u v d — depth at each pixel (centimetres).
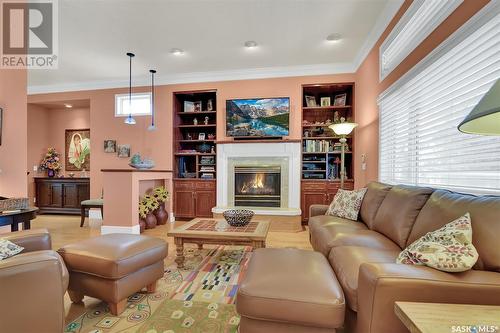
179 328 164
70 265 181
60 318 138
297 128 473
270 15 306
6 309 123
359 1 282
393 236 198
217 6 288
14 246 163
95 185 529
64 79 510
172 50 394
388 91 297
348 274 144
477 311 93
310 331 124
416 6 237
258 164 479
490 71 159
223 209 461
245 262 281
